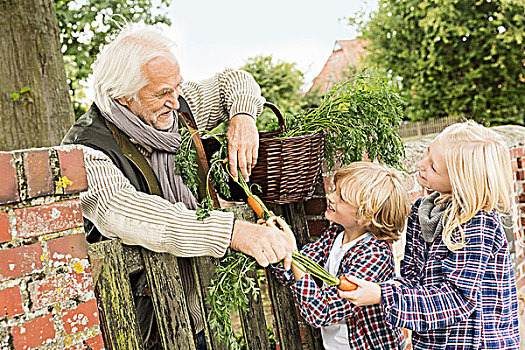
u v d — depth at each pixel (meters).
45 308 1.18
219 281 1.64
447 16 9.09
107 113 1.68
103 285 1.40
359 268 1.87
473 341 1.78
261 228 1.58
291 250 1.63
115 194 1.52
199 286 1.70
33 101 3.66
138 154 1.71
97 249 1.39
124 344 1.45
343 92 2.10
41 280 1.18
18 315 1.13
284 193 1.92
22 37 3.62
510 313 1.83
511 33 8.73
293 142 1.86
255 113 1.97
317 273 1.72
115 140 1.68
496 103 9.34
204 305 1.71
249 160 1.82
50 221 1.21
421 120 9.97
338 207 1.92
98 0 5.59
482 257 1.74
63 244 1.23
